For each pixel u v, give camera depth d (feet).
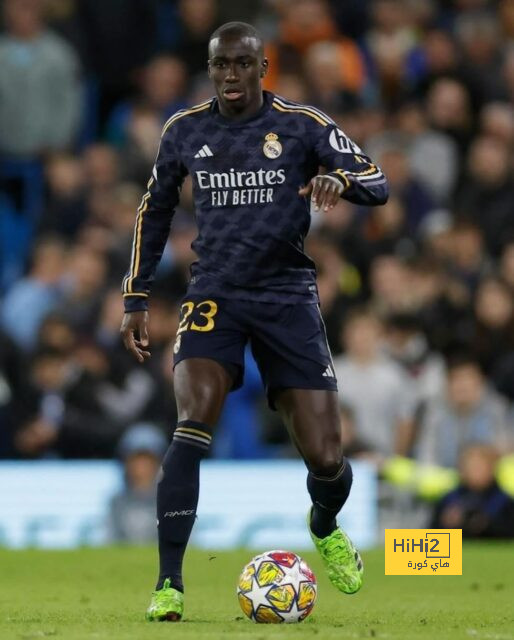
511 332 163.43
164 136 74.59
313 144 73.00
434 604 84.43
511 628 69.05
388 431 153.17
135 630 64.75
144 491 139.44
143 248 75.82
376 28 213.05
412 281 165.48
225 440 157.48
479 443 143.13
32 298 172.55
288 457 156.25
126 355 156.76
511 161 192.24
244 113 73.26
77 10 210.38
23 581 99.14
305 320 73.72
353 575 78.02
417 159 197.57
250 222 72.95
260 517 140.56
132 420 153.48
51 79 197.16
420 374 156.35
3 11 202.28
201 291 73.61
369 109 199.72
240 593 69.82
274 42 204.74
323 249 165.07
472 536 136.98
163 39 221.66
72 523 138.62
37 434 151.74
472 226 175.42
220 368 72.49
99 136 213.66
